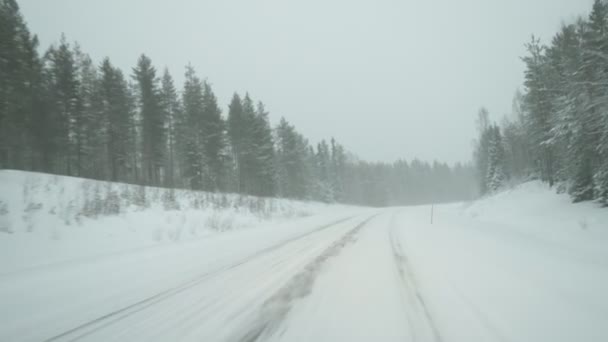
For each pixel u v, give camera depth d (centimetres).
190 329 280
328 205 4141
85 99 2484
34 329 277
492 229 1206
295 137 4272
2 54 1752
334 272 470
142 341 258
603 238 977
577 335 258
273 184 3550
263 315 309
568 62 1706
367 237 865
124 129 2533
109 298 355
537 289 381
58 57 2236
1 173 1230
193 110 2736
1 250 615
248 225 1369
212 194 1964
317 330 276
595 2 1633
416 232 1006
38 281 419
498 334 263
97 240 807
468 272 464
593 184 1577
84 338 263
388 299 350
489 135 4194
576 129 1549
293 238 838
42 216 873
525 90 2375
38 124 2055
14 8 1908
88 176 2733
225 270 482
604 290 377
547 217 1562
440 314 306
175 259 558
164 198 1469
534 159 2875
